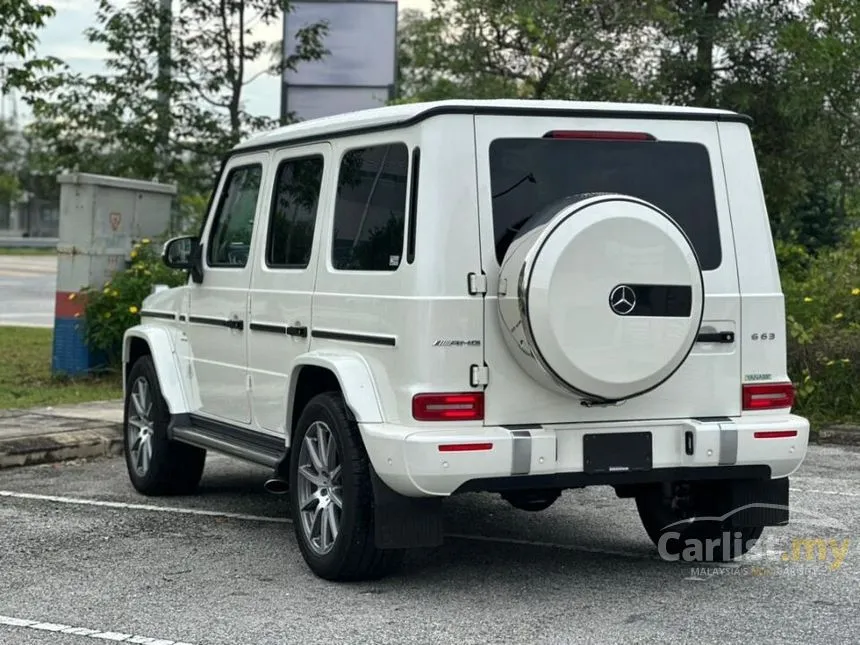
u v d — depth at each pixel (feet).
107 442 33.99
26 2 45.55
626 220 18.75
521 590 20.57
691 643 17.71
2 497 28.25
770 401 20.95
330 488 20.85
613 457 19.84
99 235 46.65
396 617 18.95
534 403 19.54
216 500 28.17
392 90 57.41
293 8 56.80
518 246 19.07
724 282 20.75
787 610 19.44
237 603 19.74
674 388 20.33
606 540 24.40
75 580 21.17
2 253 175.63
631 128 20.56
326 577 20.90
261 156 25.22
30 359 52.85
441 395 19.10
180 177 56.39
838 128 55.21
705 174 20.94
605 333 18.70
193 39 55.72
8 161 248.11
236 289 25.18
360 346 20.59
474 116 19.67
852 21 48.78
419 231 19.34
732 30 54.19
